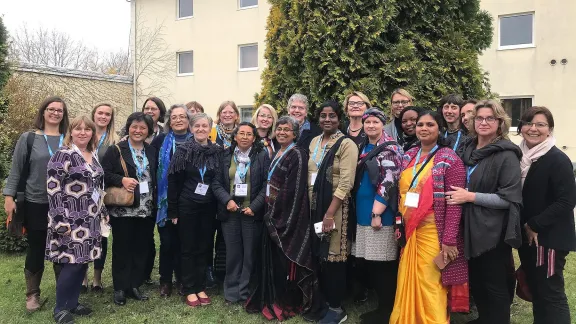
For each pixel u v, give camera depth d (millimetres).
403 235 2973
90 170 3395
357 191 3180
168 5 15859
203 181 3729
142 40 16234
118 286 3855
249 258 3738
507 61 11828
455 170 2824
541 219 2740
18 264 5012
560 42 11172
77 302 3518
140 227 3912
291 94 4395
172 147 4027
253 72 14477
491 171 2744
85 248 3344
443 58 4250
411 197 2908
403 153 3297
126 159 3738
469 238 2746
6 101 6293
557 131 11367
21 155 3541
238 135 3709
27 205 3547
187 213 3736
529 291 3031
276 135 3549
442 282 2840
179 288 4117
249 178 3699
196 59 15484
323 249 3223
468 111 3457
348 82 4082
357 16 4004
